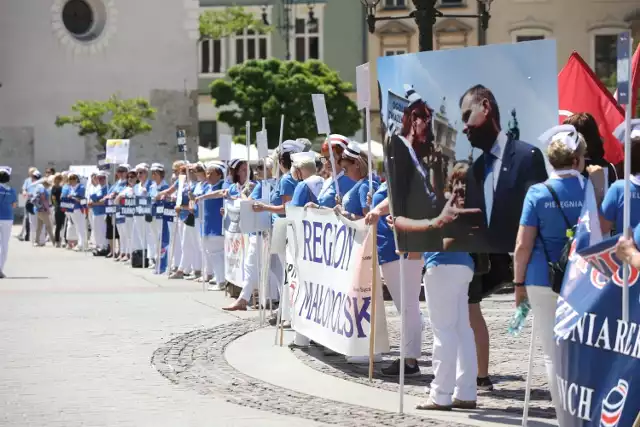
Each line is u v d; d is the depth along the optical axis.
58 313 19.08
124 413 10.89
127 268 30.27
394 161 10.81
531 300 9.70
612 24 62.41
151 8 69.00
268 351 14.91
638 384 7.97
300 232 14.80
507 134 10.34
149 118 67.69
